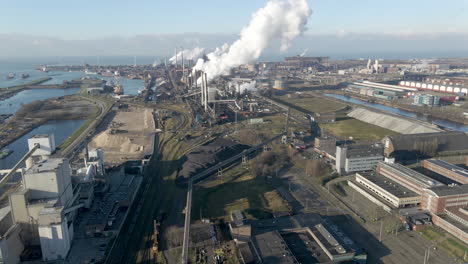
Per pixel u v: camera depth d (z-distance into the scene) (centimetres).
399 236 8981
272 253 7762
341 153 13150
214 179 12744
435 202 9600
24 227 8469
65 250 8075
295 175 13262
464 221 8900
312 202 10931
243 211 10144
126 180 12625
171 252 8200
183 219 9794
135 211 10344
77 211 9969
